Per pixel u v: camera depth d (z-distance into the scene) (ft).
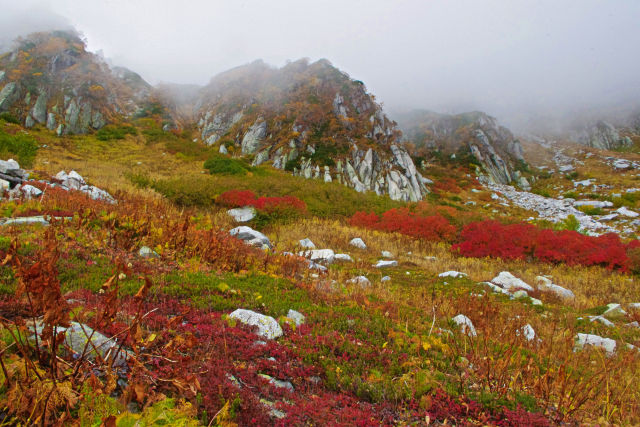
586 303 35.12
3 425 7.07
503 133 301.63
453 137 274.57
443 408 11.51
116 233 26.71
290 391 11.64
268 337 15.31
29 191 35.22
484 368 14.07
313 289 24.59
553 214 147.02
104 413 7.62
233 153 172.76
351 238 59.31
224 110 227.40
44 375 7.98
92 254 21.54
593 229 120.37
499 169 240.73
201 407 9.38
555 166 262.26
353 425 10.02
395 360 14.71
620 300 36.42
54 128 136.98
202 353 12.43
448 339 17.08
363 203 88.22
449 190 182.91
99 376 9.09
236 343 13.79
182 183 72.23
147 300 16.05
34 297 8.18
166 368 9.98
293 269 30.96
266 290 22.74
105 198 43.75
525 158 290.56
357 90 214.28
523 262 55.57
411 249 59.57
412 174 165.89
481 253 58.18
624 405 12.51
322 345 15.24
